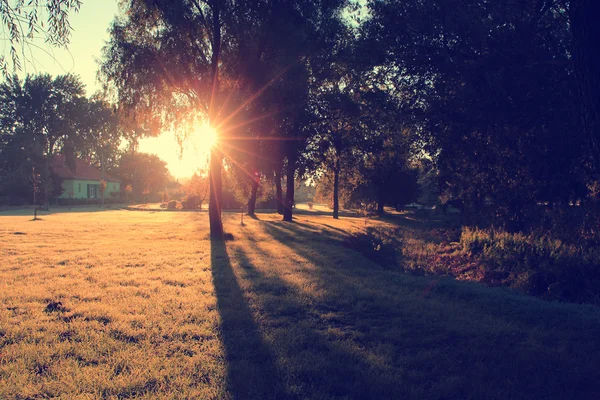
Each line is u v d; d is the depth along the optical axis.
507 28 8.40
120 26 18.08
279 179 44.78
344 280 9.92
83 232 21.23
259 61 19.12
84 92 63.56
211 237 19.58
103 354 5.00
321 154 25.39
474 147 9.44
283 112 19.92
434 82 9.59
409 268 13.82
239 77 18.80
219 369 4.60
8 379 4.20
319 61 21.95
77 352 4.98
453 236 23.25
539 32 8.34
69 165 65.12
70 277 9.70
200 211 53.56
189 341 5.52
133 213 44.75
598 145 4.97
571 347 5.65
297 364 4.76
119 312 6.73
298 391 4.11
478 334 6.04
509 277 11.81
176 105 19.80
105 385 4.14
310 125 23.31
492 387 4.38
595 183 10.19
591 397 4.22
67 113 62.31
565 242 14.09
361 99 12.59
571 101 7.69
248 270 11.20
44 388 4.04
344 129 25.25
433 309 7.41
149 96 18.48
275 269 11.38
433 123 9.58
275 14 17.75
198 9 17.80
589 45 4.96
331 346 5.37
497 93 8.03
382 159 24.02
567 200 12.25
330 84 24.08
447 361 4.98
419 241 22.58
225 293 8.33
